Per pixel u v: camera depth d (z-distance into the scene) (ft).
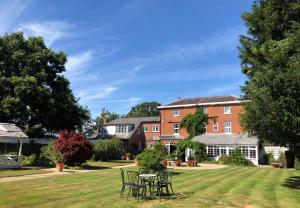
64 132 108.99
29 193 50.88
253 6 89.92
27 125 152.56
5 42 150.00
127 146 221.87
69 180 69.10
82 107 173.17
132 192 50.29
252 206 43.19
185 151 165.68
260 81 58.65
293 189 60.59
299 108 54.03
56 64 164.86
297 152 66.64
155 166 78.13
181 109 198.08
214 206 42.63
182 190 56.29
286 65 59.41
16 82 138.00
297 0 78.89
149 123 233.55
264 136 61.16
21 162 105.09
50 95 152.05
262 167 129.59
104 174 82.99
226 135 173.78
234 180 73.05
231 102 180.75
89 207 40.78
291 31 78.84
